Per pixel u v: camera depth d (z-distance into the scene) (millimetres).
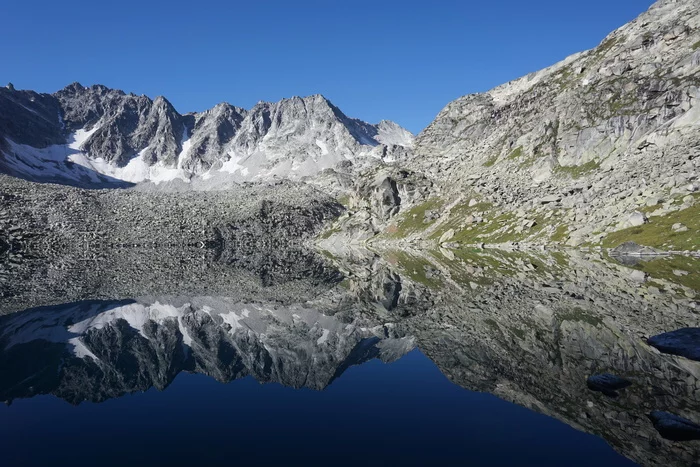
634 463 13133
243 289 60750
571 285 48031
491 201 154750
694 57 137250
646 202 97125
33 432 16875
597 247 89812
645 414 16562
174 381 23406
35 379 23734
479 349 26500
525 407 17938
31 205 176000
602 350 24562
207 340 33156
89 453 14922
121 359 27812
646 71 155375
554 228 111875
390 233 176875
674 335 25234
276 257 125188
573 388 19625
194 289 60844
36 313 43125
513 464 13250
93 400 20531
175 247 163750
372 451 14547
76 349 30062
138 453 14844
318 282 67875
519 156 176625
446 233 145125
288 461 13930
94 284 66125
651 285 45000
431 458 13875
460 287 52625
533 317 33906
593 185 119000
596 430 15570
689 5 171375
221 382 23156
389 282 62031
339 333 34812
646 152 122438
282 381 23109
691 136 114062
